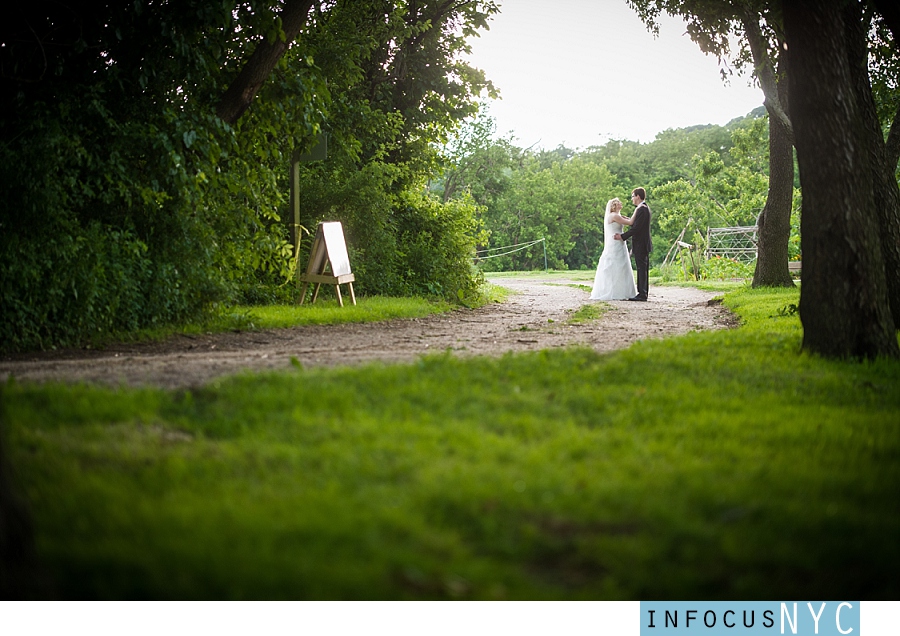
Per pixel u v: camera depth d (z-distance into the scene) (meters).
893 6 9.75
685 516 3.47
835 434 4.98
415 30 20.09
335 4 18.77
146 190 10.58
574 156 99.31
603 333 11.57
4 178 9.22
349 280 14.93
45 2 10.25
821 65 8.34
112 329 10.16
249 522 3.21
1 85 10.07
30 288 9.06
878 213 11.02
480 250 81.06
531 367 6.95
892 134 13.01
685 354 8.30
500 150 66.81
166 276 10.90
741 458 4.41
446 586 2.81
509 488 3.65
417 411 5.27
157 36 10.90
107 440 4.54
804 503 3.70
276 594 2.72
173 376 6.68
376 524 3.24
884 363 7.79
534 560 3.11
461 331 11.79
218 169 12.41
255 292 15.25
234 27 12.31
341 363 7.61
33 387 5.67
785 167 21.83
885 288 8.41
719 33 16.28
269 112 13.20
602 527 3.36
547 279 38.00
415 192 21.12
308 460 4.12
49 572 2.87
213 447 4.42
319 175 18.08
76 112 10.25
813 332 8.47
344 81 18.02
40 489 3.70
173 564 2.89
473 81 21.27
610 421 5.28
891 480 4.10
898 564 3.12
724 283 29.61
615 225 20.67
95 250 9.80
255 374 6.41
